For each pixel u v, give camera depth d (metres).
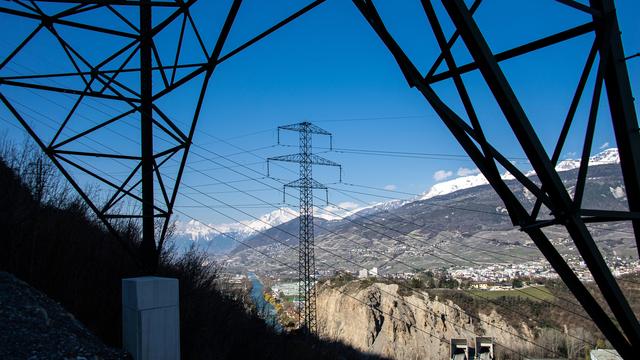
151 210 11.01
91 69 10.70
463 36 5.46
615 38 6.03
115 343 12.36
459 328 80.69
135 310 9.29
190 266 19.52
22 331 8.72
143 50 11.11
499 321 81.25
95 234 16.05
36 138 10.10
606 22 5.89
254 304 26.09
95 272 13.76
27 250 12.84
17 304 9.80
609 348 62.38
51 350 8.36
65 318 10.35
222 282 23.69
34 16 9.64
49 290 12.48
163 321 9.52
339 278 105.25
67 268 13.17
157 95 10.87
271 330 23.44
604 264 5.83
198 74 10.09
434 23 6.52
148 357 9.26
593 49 6.07
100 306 13.08
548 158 5.70
